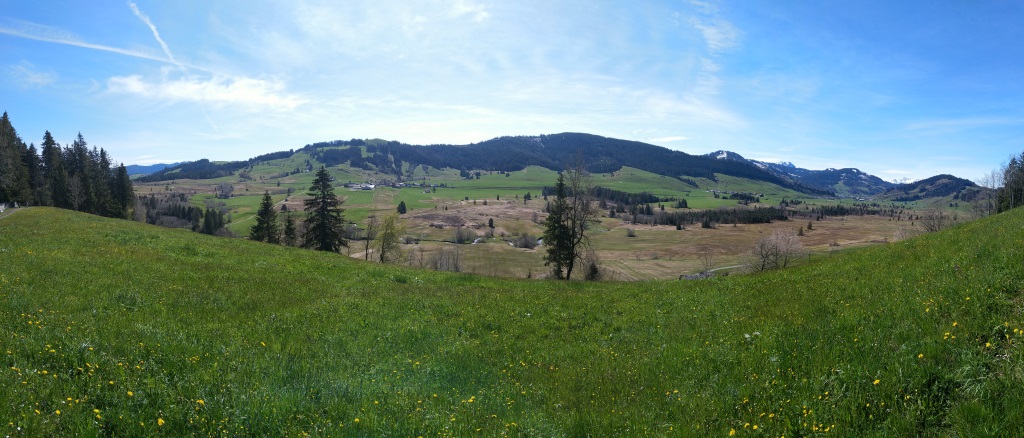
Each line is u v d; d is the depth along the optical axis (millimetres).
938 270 13438
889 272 15922
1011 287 9734
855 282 15914
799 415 7672
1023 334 7414
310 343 13016
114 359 9258
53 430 6586
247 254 30812
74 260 21000
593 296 22625
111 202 113812
